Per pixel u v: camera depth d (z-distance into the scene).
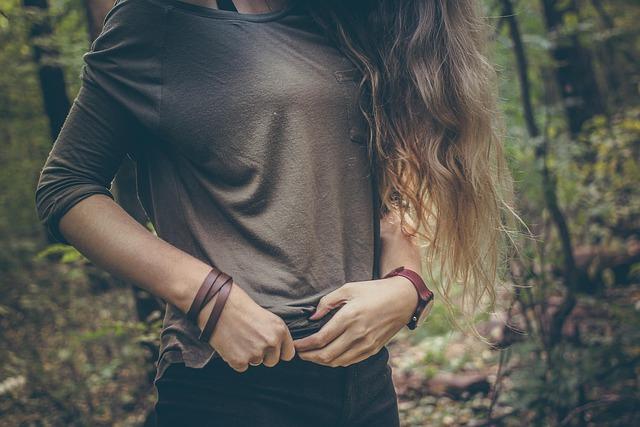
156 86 1.24
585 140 5.45
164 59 1.24
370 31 1.36
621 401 3.16
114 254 1.20
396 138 1.36
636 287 5.12
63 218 1.22
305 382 1.24
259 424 1.22
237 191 1.24
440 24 1.38
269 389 1.22
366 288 1.25
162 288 1.18
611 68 7.57
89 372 3.74
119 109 1.26
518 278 3.25
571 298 3.45
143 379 3.76
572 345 3.45
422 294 1.31
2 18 4.67
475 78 1.39
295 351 1.21
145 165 1.32
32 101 5.91
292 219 1.23
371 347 1.24
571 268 3.65
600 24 7.70
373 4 1.37
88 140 1.25
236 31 1.25
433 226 1.42
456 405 4.02
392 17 1.38
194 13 1.25
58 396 3.56
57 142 1.26
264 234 1.22
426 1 1.38
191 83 1.24
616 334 3.50
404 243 1.43
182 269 1.18
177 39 1.24
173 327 1.25
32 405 3.54
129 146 1.29
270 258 1.23
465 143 1.38
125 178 2.30
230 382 1.22
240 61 1.24
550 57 6.86
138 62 1.25
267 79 1.23
